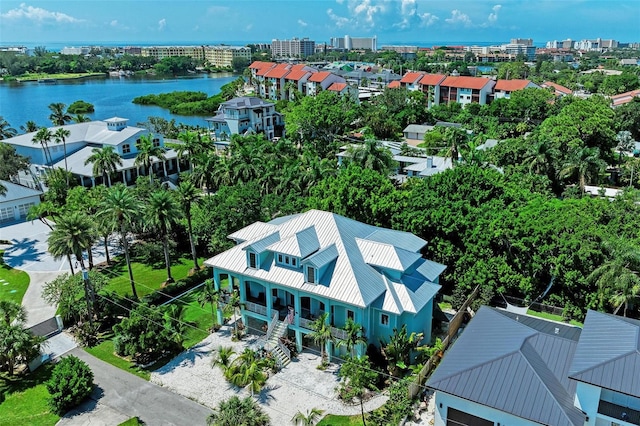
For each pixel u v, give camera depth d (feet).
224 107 447.83
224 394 137.08
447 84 562.25
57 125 382.22
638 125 404.57
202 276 207.00
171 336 153.58
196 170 290.76
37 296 191.62
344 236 156.97
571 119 320.91
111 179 301.22
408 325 145.79
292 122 423.23
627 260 151.94
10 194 271.08
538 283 174.50
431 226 179.52
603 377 95.76
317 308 153.58
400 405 126.41
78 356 155.84
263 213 216.95
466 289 175.73
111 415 129.80
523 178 246.47
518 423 101.65
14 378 145.79
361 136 430.61
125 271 212.23
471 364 111.34
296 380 141.49
